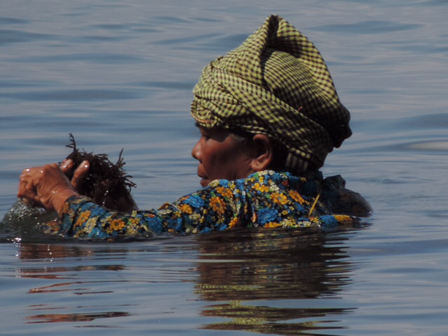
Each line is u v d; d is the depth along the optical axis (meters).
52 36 47.25
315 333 9.49
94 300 10.82
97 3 61.06
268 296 10.84
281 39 15.48
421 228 15.38
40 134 28.45
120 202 15.78
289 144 14.87
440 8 58.34
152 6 60.16
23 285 11.61
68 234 14.63
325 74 15.29
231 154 15.19
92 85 35.84
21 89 34.81
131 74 38.31
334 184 16.84
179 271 12.15
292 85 14.78
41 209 15.67
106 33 48.53
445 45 46.06
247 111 14.72
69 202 14.80
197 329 9.64
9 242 14.34
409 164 25.03
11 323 10.00
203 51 43.94
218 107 14.86
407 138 28.45
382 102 33.88
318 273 12.00
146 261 12.78
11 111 31.39
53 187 15.04
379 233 14.74
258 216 14.79
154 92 35.00
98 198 15.52
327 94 15.09
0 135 28.27
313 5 61.41
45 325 9.91
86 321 10.01
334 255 13.09
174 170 24.31
